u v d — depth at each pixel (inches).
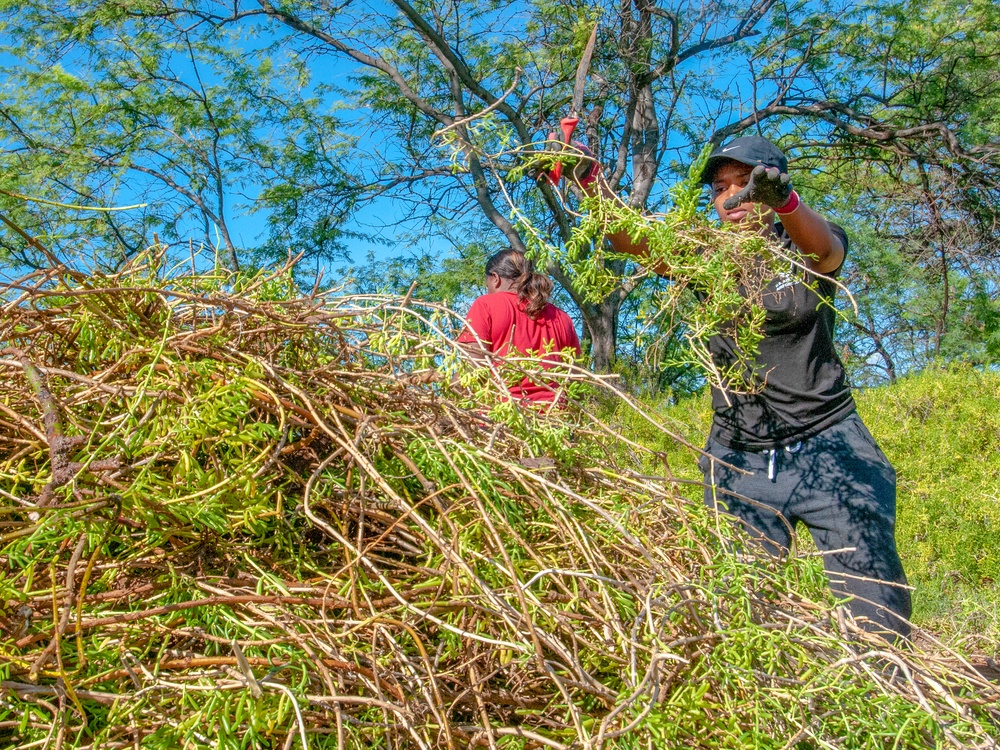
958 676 64.7
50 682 47.1
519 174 85.1
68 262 66.8
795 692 53.0
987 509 199.6
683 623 58.3
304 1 593.9
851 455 97.3
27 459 61.0
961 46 578.9
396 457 64.5
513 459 69.6
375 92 617.6
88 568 47.3
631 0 545.3
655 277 94.1
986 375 311.6
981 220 593.6
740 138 94.1
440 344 78.6
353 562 53.4
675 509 69.6
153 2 529.3
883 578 92.9
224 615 49.9
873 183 653.3
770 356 98.0
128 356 62.6
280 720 42.6
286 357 72.0
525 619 50.7
